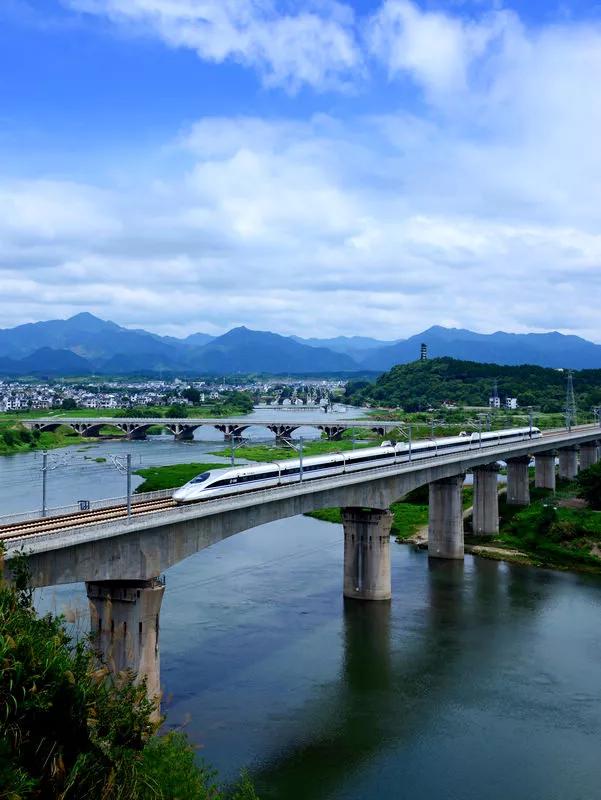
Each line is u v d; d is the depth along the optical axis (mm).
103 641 69688
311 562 126438
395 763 62625
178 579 115125
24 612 34938
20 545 57375
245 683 77500
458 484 135250
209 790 40000
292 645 88688
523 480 168875
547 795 58250
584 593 112312
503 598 109500
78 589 97812
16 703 28234
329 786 58844
